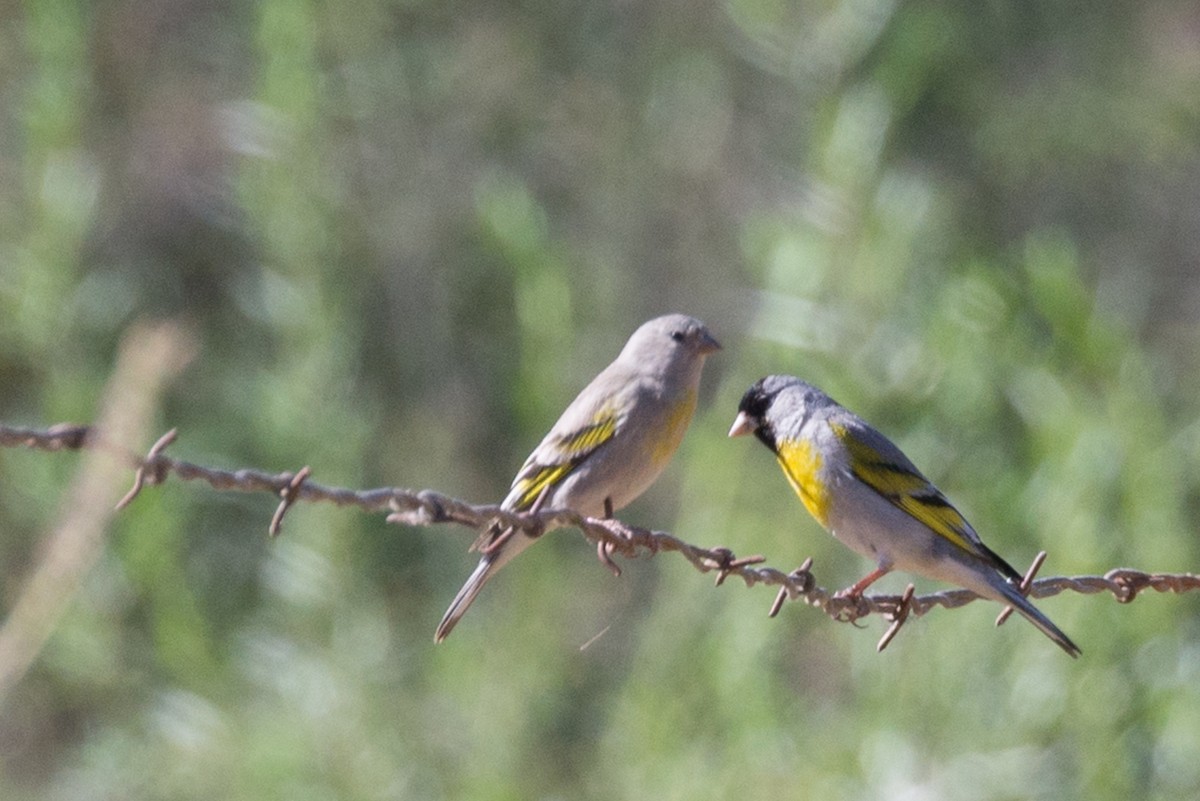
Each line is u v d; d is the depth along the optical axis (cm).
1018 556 1437
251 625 1540
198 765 1409
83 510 445
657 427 945
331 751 1400
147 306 1855
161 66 1995
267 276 1522
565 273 1661
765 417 948
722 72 2058
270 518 1569
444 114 1962
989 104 2009
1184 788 1342
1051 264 1550
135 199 1916
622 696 1477
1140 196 2197
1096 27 2117
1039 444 1450
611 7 2125
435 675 1468
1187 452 1501
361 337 1672
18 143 1673
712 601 1470
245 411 1612
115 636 1437
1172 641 1369
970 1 2006
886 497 895
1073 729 1361
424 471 1816
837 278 1555
